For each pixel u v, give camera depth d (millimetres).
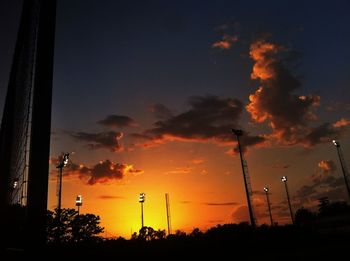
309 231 31906
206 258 23859
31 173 18359
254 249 25844
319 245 25781
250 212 37312
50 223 39500
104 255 23406
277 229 31516
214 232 31578
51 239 39312
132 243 25844
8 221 22469
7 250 17672
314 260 19094
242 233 30125
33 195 18156
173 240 27250
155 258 23781
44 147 18812
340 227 32125
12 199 30391
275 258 21344
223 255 24516
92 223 42219
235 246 26312
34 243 17703
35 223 17953
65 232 40281
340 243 25609
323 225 35219
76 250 23062
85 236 40812
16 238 21422
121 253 24031
